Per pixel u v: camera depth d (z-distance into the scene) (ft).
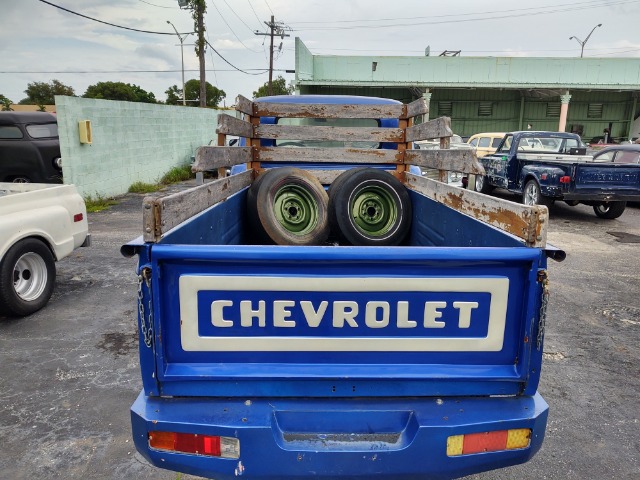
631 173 30.63
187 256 5.90
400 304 6.23
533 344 6.29
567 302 18.10
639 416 10.93
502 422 6.24
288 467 6.12
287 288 6.10
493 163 40.68
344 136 14.37
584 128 96.32
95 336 14.51
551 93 89.61
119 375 12.27
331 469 6.12
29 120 35.88
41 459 9.20
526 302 6.23
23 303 15.58
